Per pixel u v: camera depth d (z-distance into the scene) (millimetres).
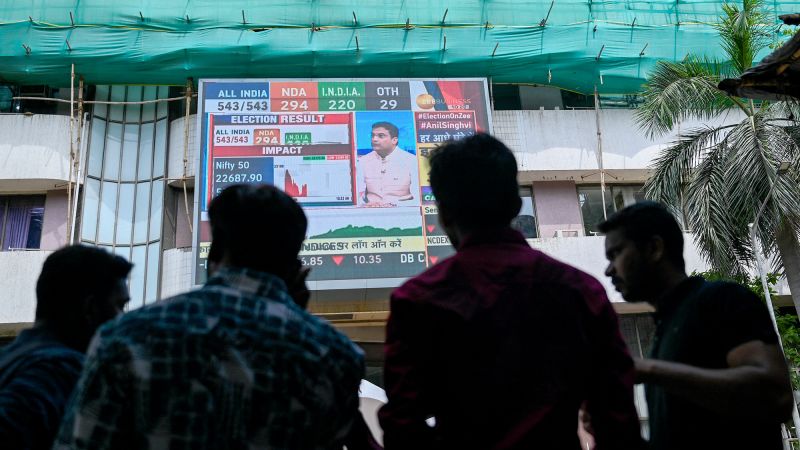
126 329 1728
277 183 13812
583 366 1975
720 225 10250
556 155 15359
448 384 1914
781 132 10500
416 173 14172
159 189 15102
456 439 1876
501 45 15703
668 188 11094
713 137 11297
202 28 15398
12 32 14930
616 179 15938
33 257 13461
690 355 2465
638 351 14156
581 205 15820
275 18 15594
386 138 14383
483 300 1937
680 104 11016
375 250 13500
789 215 9953
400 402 1859
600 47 15898
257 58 15148
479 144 2213
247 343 1781
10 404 2182
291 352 1825
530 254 2080
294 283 2184
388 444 1865
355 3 15883
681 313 2570
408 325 1928
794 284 10523
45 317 2680
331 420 1894
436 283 1974
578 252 14328
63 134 14680
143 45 15086
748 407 2217
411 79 14969
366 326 13422
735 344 2357
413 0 16047
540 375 1884
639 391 12406
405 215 13812
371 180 14016
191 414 1667
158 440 1647
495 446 1826
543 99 16719
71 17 14969
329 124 14375
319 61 15281
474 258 2031
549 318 1960
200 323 1757
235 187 2107
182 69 15102
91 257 2768
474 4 16188
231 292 1871
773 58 3627
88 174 14859
